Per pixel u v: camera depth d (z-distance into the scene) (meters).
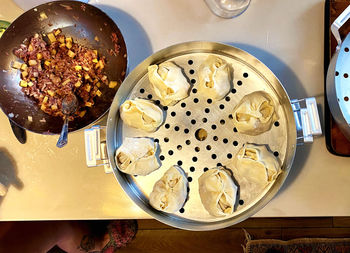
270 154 0.59
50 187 0.74
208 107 0.64
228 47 0.60
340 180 0.69
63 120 0.71
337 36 0.62
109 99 0.71
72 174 0.74
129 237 1.27
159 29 0.75
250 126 0.59
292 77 0.72
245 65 0.63
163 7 0.75
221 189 0.58
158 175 0.63
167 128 0.64
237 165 0.60
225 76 0.61
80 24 0.71
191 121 0.64
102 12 0.67
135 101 0.61
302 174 0.69
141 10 0.75
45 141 0.75
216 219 0.61
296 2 0.73
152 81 0.62
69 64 0.73
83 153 0.74
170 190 0.59
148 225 1.30
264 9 0.73
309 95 0.71
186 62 0.65
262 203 0.57
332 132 0.66
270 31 0.73
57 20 0.71
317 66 0.72
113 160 0.61
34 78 0.72
